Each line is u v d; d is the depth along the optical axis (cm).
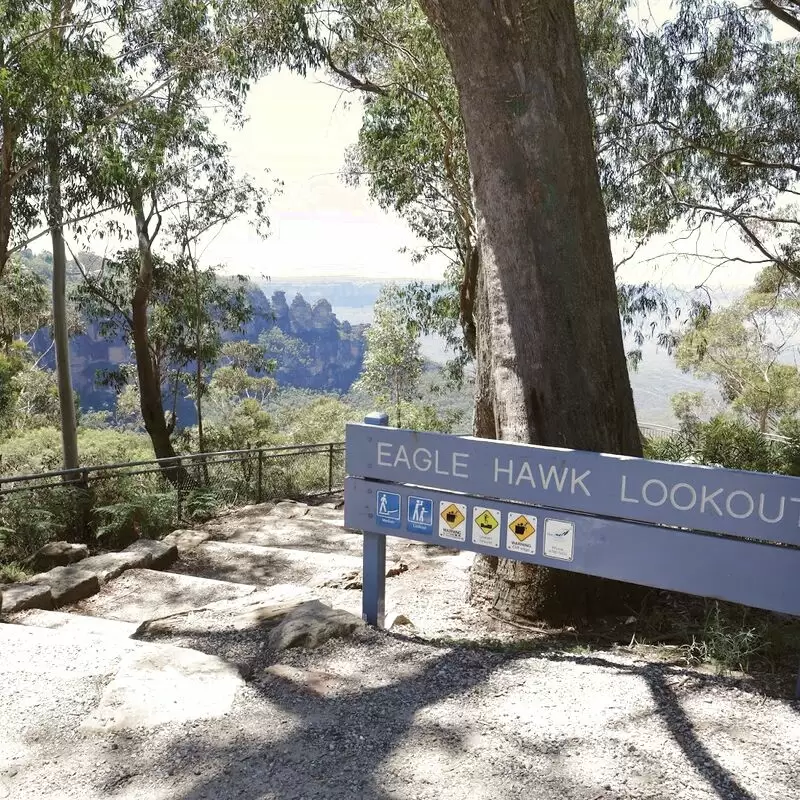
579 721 285
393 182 1579
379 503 385
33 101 976
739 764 257
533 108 449
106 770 262
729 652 343
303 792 247
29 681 325
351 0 1288
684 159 1434
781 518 298
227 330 2045
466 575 575
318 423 2808
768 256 1516
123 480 941
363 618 401
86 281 1789
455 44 456
